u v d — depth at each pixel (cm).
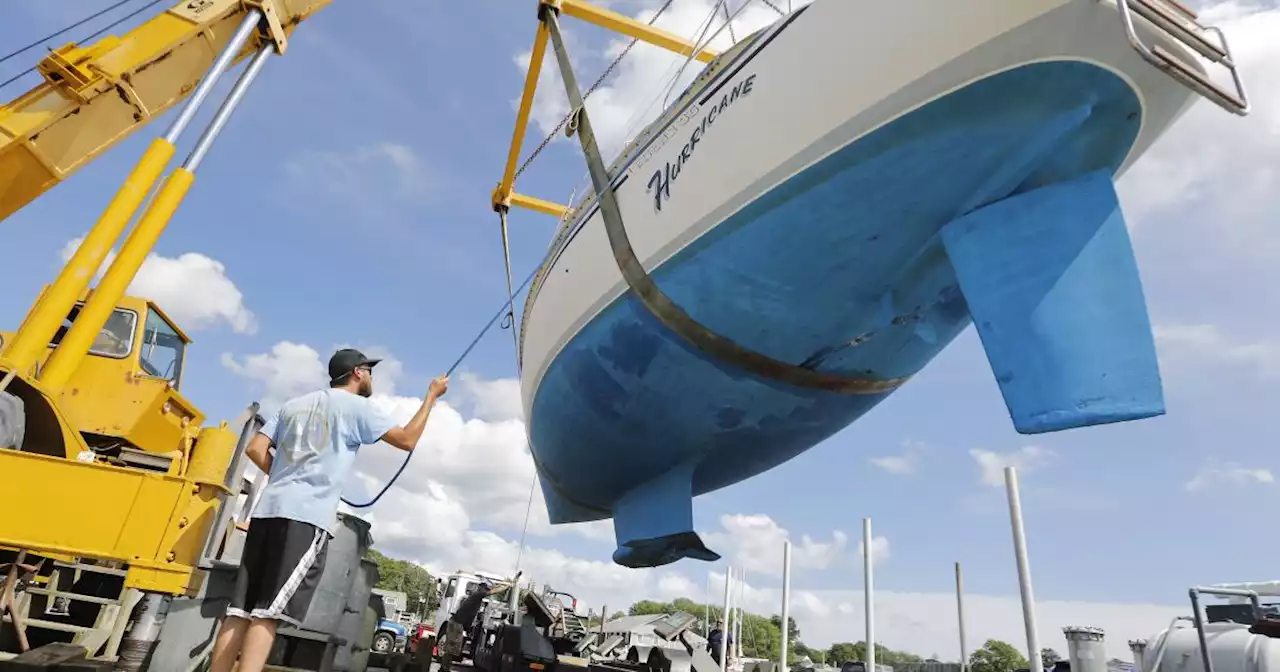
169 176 584
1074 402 366
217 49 679
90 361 686
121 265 535
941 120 393
